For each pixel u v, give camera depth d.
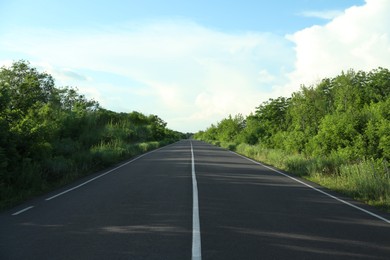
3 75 21.08
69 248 5.60
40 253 5.36
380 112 16.83
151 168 19.50
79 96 39.81
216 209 8.70
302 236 6.37
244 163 23.44
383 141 15.47
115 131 33.00
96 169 19.00
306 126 26.94
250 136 45.22
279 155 24.38
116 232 6.56
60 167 15.33
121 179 14.79
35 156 14.13
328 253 5.42
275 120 38.31
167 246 5.70
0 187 10.44
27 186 11.81
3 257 5.18
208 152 37.62
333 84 29.17
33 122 14.63
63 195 10.90
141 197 10.36
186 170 18.30
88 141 26.23
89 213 8.23
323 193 11.50
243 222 7.39
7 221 7.49
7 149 11.70
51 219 7.65
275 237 6.28
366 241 6.10
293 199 10.30
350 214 8.37
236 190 11.80
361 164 13.95
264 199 10.21
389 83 27.58
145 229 6.77
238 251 5.46
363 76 28.03
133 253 5.35
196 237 6.23
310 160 18.69
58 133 22.08
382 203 9.63
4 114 13.21
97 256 5.21
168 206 9.03
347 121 18.19
